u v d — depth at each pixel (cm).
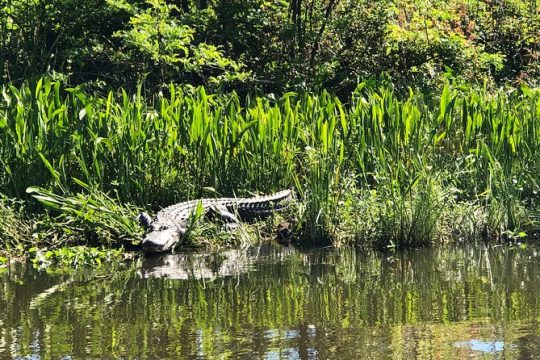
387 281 634
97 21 1335
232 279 649
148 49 1205
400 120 911
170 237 780
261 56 1391
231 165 934
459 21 1518
